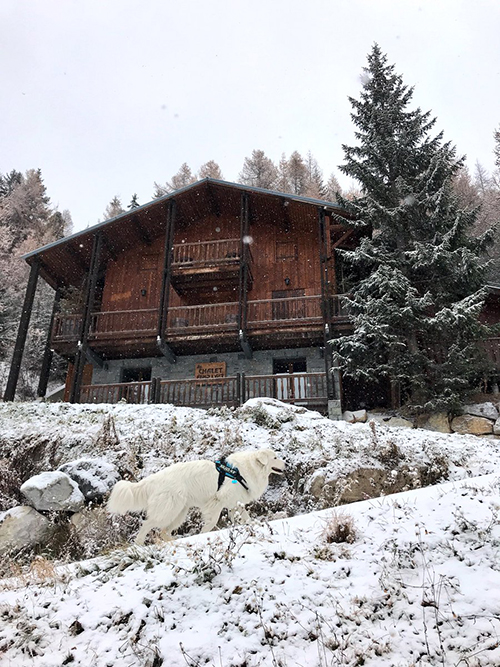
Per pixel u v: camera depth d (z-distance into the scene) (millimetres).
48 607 3793
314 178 54781
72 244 20328
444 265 16031
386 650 3111
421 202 17281
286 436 9641
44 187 55281
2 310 27891
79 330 18969
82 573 4352
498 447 10367
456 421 13930
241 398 15133
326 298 17312
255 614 3502
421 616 3373
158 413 11297
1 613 3742
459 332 14727
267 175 48969
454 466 8836
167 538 5496
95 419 10570
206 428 9797
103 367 19734
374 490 7902
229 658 3111
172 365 19250
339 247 20047
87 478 7500
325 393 16594
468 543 4152
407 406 15273
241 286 17875
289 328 17344
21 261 35562
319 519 5145
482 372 15406
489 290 17016
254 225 21125
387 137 20234
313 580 3865
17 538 6648
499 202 35500
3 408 11922
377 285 15859
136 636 3342
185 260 19984
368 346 15359
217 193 20219
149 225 21047
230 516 5898
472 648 3023
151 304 20609
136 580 4043
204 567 4047
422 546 4180
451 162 20188
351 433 9898
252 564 4121
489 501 4875
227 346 18438
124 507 5574
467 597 3473
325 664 3025
